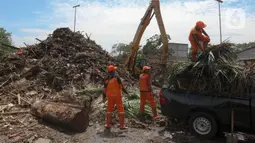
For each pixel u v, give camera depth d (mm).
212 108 5320
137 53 13156
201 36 6621
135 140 5414
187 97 5711
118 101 6168
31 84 9219
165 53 11234
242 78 5086
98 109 7234
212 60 5520
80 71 11023
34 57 12547
